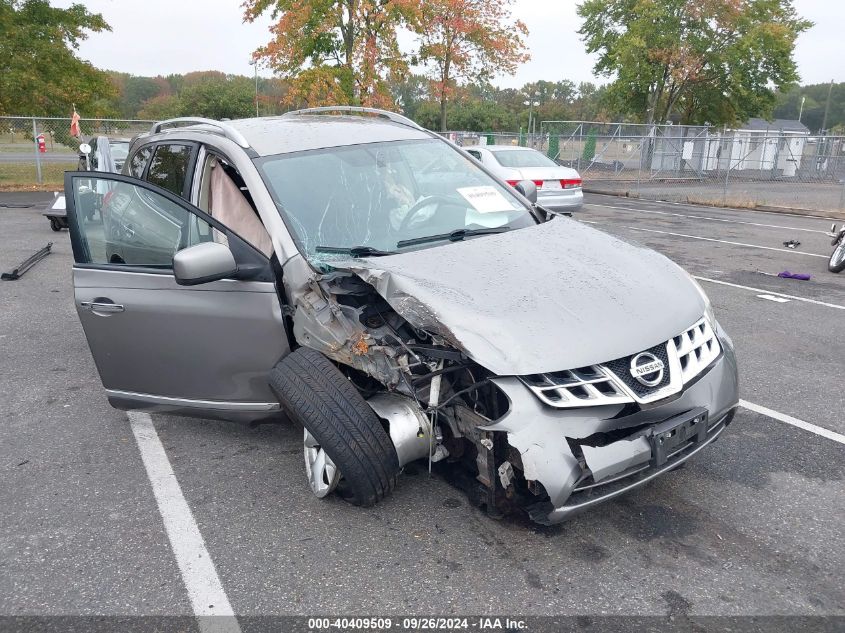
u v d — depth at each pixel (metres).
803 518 3.21
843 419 4.31
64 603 2.78
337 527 3.23
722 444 3.97
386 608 2.68
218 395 3.68
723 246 10.91
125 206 3.78
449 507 3.36
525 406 2.64
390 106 21.03
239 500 3.51
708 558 2.93
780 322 6.47
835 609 2.62
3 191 20.14
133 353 3.79
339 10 19.83
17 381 5.26
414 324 2.88
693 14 32.22
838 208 16.31
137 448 4.14
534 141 27.20
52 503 3.54
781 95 41.53
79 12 26.61
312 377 3.08
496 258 3.33
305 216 3.58
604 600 2.69
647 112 35.66
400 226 3.72
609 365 2.74
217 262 3.24
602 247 3.59
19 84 23.86
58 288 8.12
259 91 76.56
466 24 24.33
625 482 2.76
